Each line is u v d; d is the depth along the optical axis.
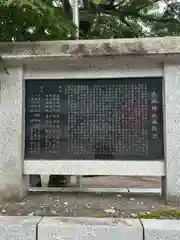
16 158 4.25
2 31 4.53
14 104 4.30
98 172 4.21
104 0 6.29
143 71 4.23
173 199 4.06
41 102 4.38
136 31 6.96
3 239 3.33
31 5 3.74
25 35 4.66
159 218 3.50
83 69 4.32
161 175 4.14
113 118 4.27
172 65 4.16
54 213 3.72
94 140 4.28
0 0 3.81
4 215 3.66
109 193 4.73
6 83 4.32
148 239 3.18
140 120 4.23
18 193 4.23
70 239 3.25
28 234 3.30
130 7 7.01
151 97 4.23
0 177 4.26
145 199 4.33
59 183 5.93
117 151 4.23
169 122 4.11
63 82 4.36
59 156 4.30
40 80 4.39
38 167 4.29
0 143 4.28
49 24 4.36
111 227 3.23
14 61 4.23
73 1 5.85
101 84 4.31
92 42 4.16
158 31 7.14
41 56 4.12
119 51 4.03
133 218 3.50
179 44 3.98
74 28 4.84
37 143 4.35
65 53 4.10
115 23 6.95
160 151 4.18
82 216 3.59
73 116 4.33
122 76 4.25
